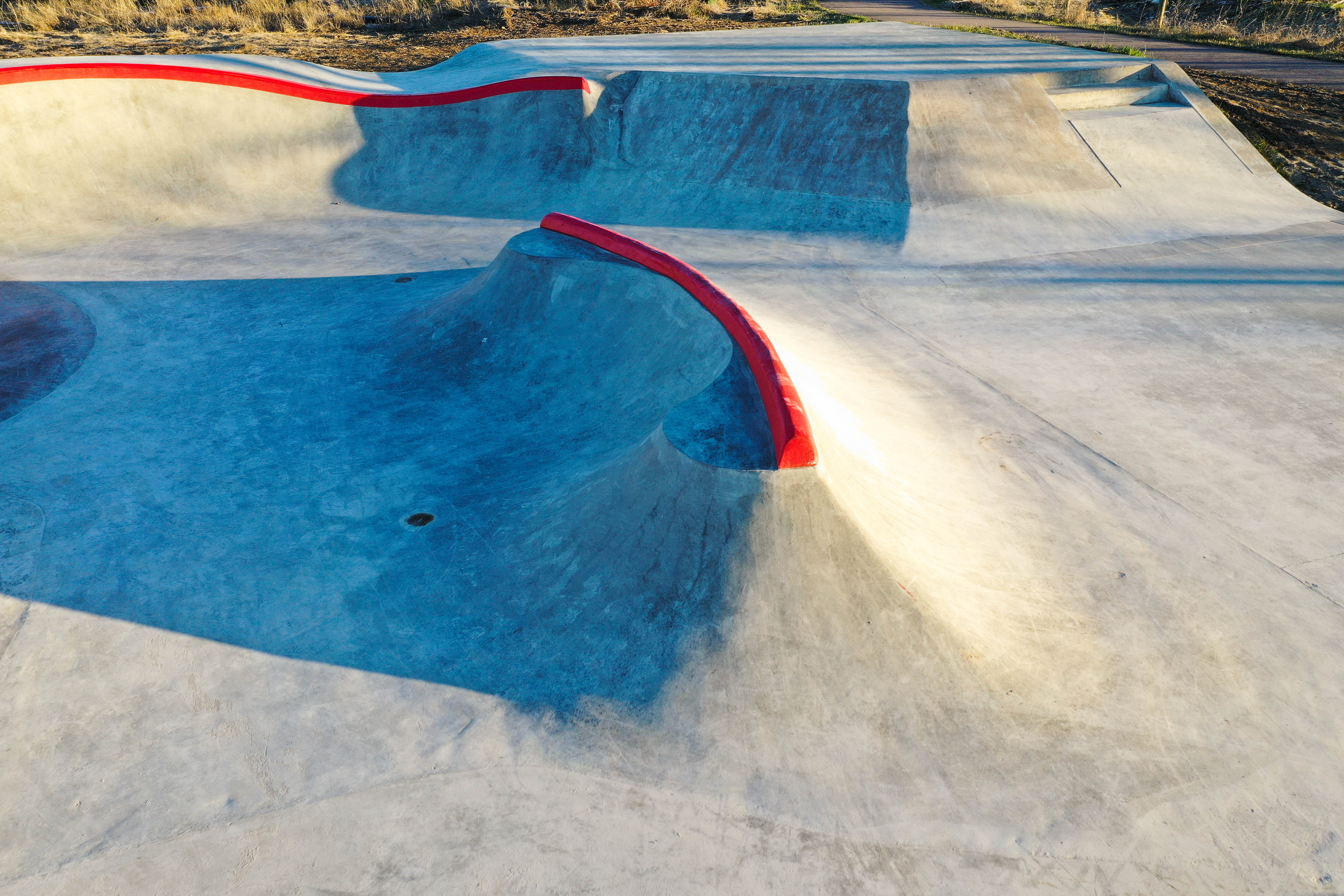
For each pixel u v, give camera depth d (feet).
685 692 13.37
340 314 29.84
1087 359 26.27
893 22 77.71
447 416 23.08
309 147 43.70
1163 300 30.60
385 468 20.45
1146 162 42.60
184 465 20.54
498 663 14.21
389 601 15.72
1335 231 37.27
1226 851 11.43
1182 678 14.21
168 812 11.80
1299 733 13.26
